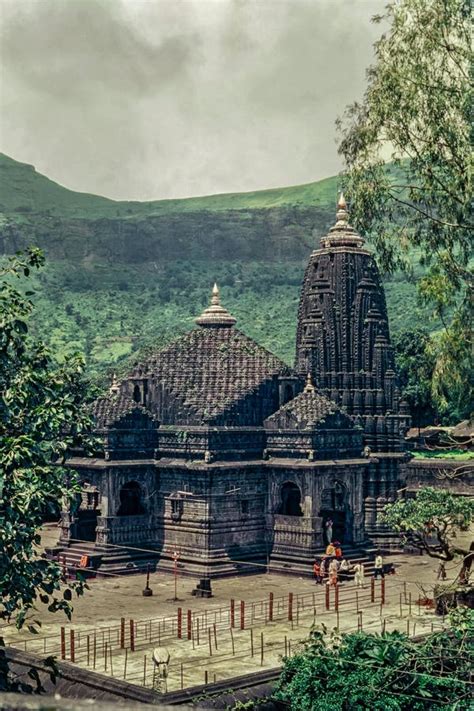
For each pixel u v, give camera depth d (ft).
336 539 210.18
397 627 138.51
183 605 163.22
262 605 161.07
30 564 79.51
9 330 84.79
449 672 102.68
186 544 198.90
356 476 206.90
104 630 139.74
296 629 139.33
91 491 201.57
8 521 75.87
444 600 148.46
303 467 197.88
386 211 152.56
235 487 200.54
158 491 205.26
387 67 144.66
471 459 297.12
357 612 152.15
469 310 148.97
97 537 198.49
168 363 215.51
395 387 240.12
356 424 219.82
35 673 84.28
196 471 197.47
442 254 147.74
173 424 207.21
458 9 142.61
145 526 203.41
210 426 199.72
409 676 100.01
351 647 105.70
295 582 188.55
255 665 118.21
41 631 138.92
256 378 211.61
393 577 192.34
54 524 251.60
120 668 115.85
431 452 339.57
